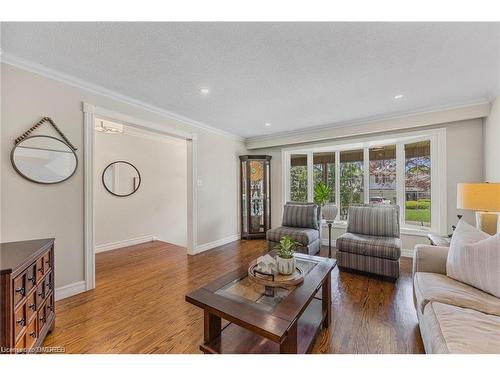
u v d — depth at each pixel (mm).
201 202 3943
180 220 5430
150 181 4812
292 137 4414
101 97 2521
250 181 4777
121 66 2049
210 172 4145
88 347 1551
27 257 1331
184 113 3328
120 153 4309
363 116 3434
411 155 3615
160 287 2514
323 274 1711
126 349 1532
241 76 2227
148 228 4766
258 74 2184
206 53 1840
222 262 3363
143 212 4676
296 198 4793
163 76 2227
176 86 2445
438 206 3203
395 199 3793
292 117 3500
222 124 3914
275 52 1821
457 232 1693
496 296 1322
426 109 3082
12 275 1166
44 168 2105
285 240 1824
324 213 3555
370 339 1613
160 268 3117
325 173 4512
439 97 2715
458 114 2896
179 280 2711
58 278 2203
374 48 1765
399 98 2750
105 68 2086
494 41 1667
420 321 1509
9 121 1922
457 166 3039
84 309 2043
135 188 4527
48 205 2143
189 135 3686
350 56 1877
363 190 4105
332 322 1823
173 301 2199
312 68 2066
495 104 2566
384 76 2211
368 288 2441
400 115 3295
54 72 2125
